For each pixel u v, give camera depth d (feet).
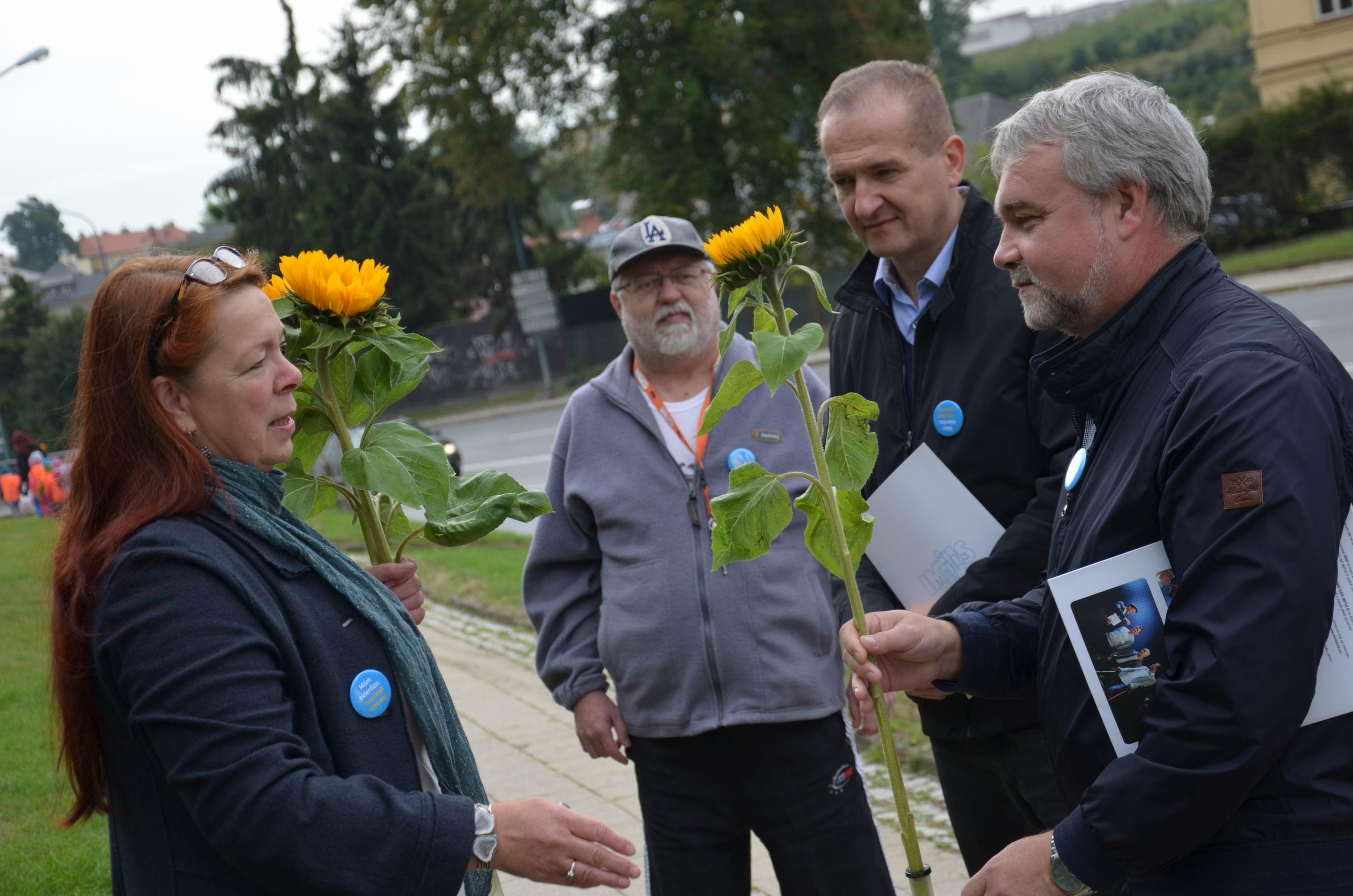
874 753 14.99
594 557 9.93
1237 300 5.26
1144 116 5.39
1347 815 4.73
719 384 9.67
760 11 83.10
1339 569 4.78
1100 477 5.56
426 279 118.32
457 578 29.14
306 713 5.22
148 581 4.90
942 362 8.20
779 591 9.03
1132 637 5.18
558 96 90.02
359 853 4.83
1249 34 257.34
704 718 8.92
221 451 5.41
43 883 11.46
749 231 5.89
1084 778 5.64
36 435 104.83
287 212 120.37
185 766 4.78
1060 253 5.52
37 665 21.62
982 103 176.04
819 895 8.93
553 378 106.73
